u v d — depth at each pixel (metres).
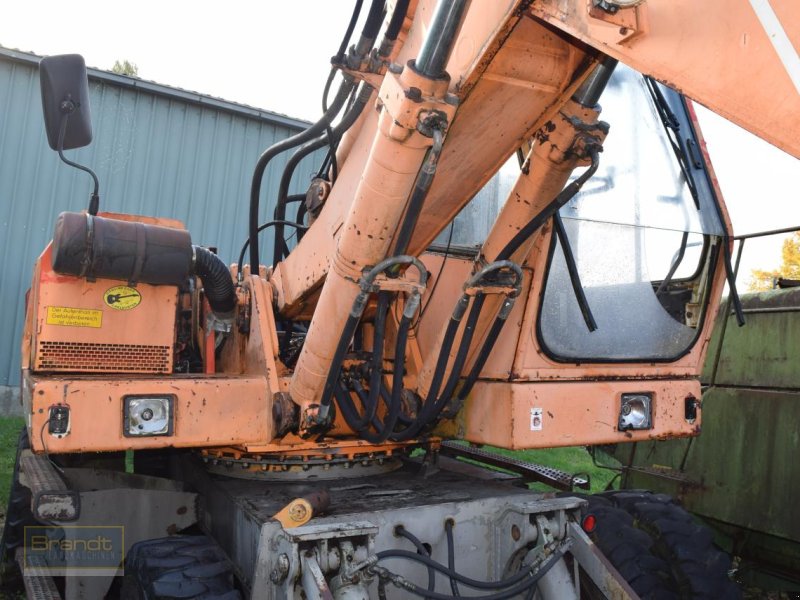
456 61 1.73
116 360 2.46
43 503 2.23
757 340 3.66
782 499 3.38
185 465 3.24
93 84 8.50
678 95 2.68
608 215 2.45
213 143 9.13
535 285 2.29
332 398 2.31
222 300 2.74
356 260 2.01
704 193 2.60
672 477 3.94
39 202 8.29
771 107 1.04
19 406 8.16
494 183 2.57
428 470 2.86
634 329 2.55
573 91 1.85
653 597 2.42
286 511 2.10
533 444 2.29
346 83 2.19
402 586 2.08
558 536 2.32
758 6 1.05
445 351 2.21
